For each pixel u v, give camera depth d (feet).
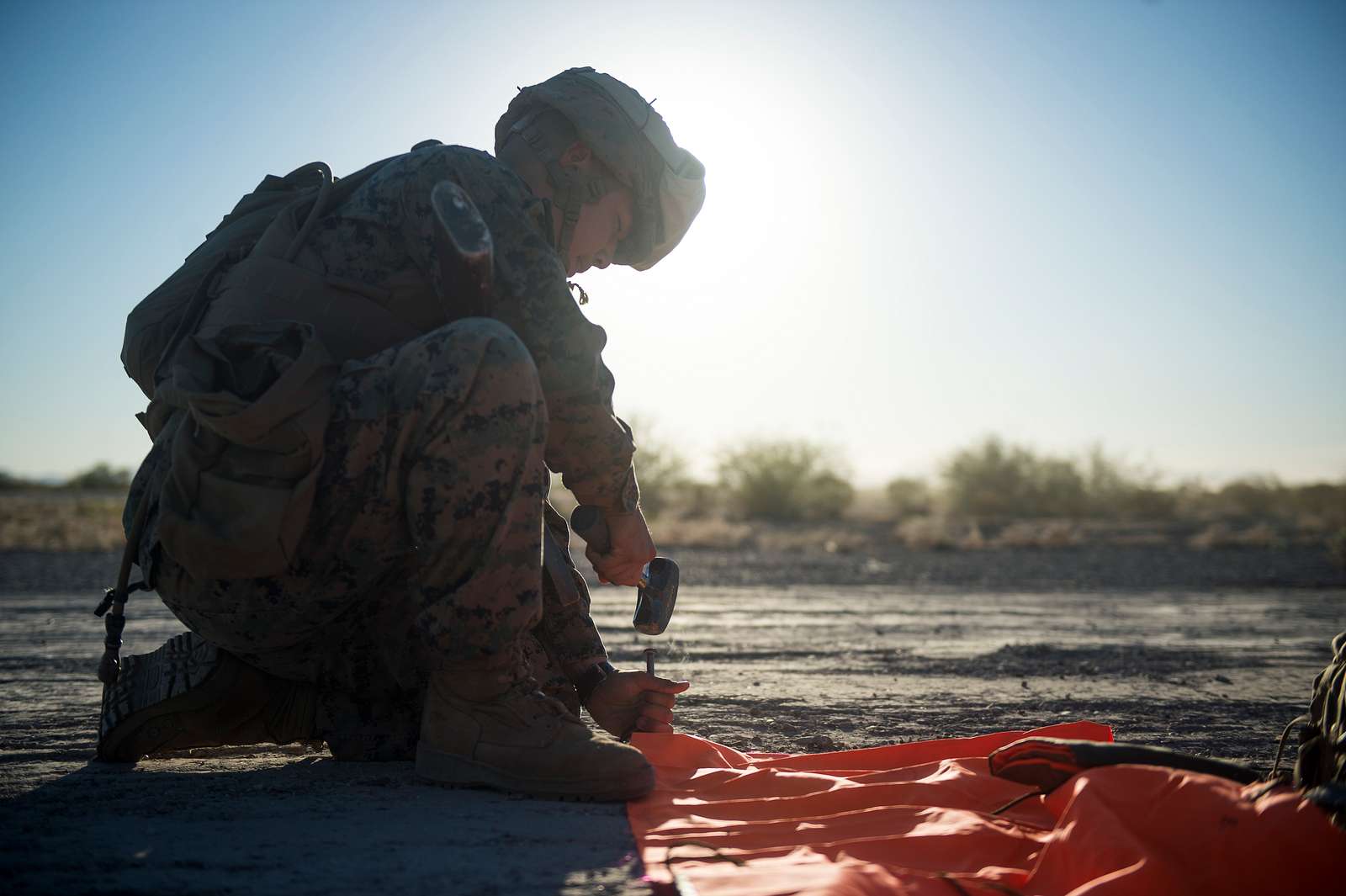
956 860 5.59
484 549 6.63
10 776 7.66
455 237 6.77
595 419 7.29
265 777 7.47
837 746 9.87
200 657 7.81
